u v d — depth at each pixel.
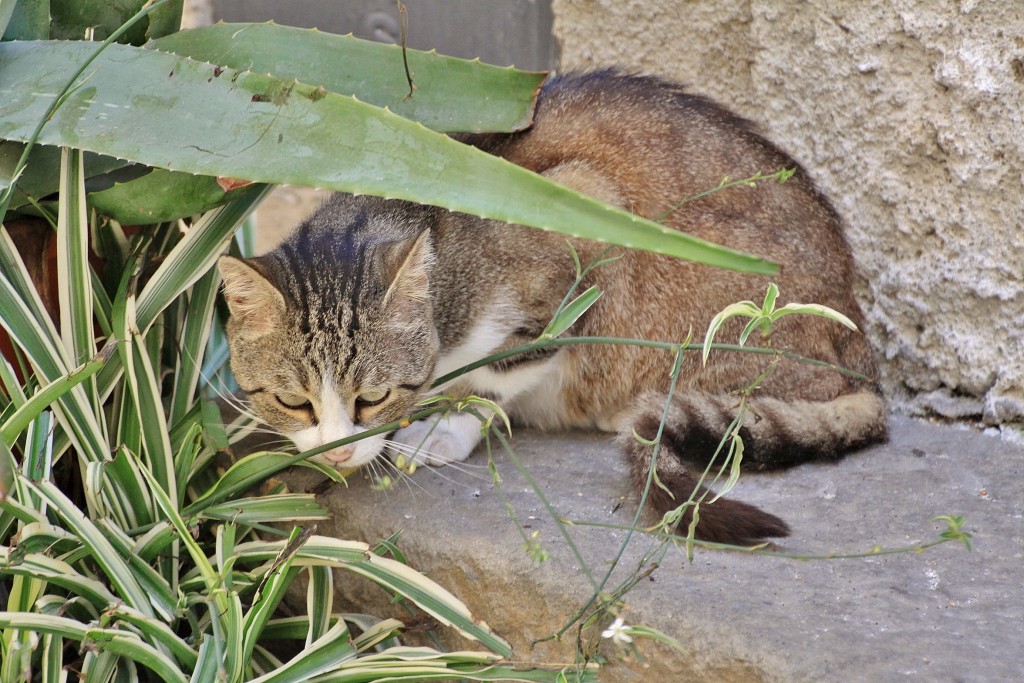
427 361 3.97
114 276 3.99
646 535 3.50
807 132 4.86
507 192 2.96
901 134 4.53
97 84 3.34
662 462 3.74
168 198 3.58
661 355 4.38
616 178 4.40
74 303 3.52
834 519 3.63
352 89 3.74
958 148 4.36
